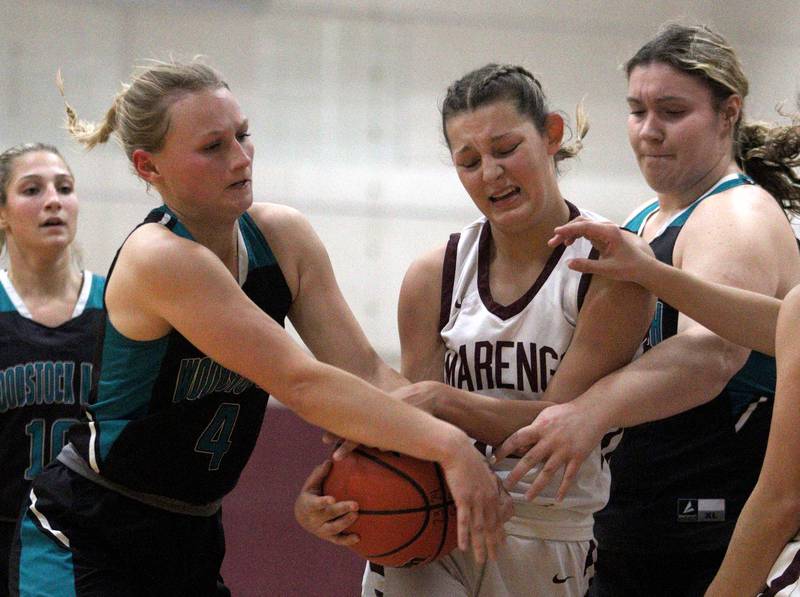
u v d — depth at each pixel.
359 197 19.11
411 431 6.30
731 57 8.27
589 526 7.37
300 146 19.17
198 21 19.08
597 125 19.39
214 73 6.80
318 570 13.51
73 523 7.20
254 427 7.55
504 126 6.80
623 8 19.50
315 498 6.63
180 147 6.62
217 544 7.84
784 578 6.01
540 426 6.57
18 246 10.90
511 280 7.32
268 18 19.17
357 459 6.64
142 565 7.32
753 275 7.43
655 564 8.60
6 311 10.78
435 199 19.17
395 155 19.23
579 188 19.34
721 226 7.74
